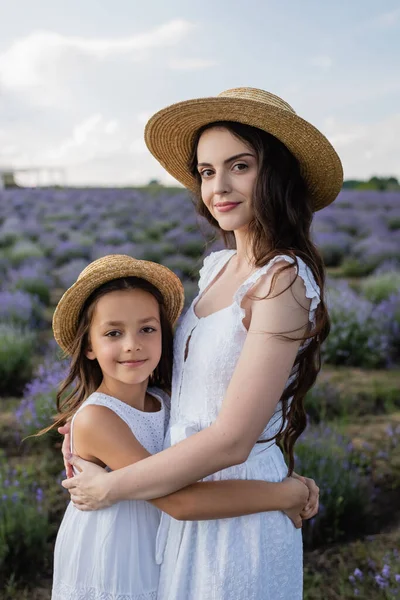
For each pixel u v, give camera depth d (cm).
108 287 181
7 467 400
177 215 1988
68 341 200
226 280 190
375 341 677
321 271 180
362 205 2308
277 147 180
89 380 196
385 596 294
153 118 193
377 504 383
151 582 176
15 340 634
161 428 190
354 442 460
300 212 186
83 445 178
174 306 207
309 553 338
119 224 1866
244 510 166
